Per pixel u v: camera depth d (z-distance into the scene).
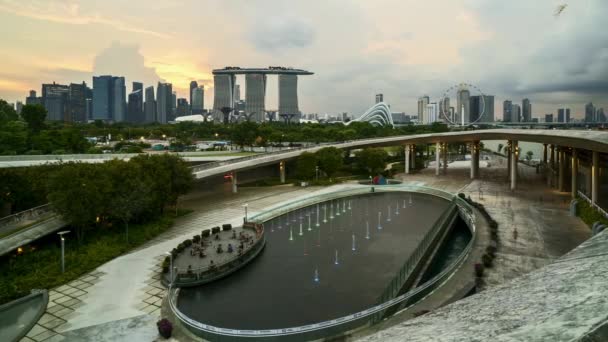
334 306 38.84
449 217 68.44
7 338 32.09
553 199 82.69
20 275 43.50
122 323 34.81
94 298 39.59
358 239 60.94
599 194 79.69
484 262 42.25
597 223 52.19
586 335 2.62
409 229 66.25
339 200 92.19
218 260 48.59
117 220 62.12
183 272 43.47
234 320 36.34
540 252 46.53
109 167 59.59
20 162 76.44
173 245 55.69
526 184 105.88
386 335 3.61
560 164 93.12
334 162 111.81
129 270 46.66
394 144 137.00
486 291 4.60
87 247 51.72
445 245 61.44
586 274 4.22
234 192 99.00
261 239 56.56
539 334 2.77
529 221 62.44
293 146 183.62
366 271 47.66
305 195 94.44
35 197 60.69
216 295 41.47
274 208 78.00
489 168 147.38
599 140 54.38
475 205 73.25
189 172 74.44
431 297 34.59
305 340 30.23
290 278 45.81
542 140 84.19
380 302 37.59
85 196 51.06
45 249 50.88
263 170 127.19
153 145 171.00
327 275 46.59
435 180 115.75
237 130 157.00
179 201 88.75
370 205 86.19
